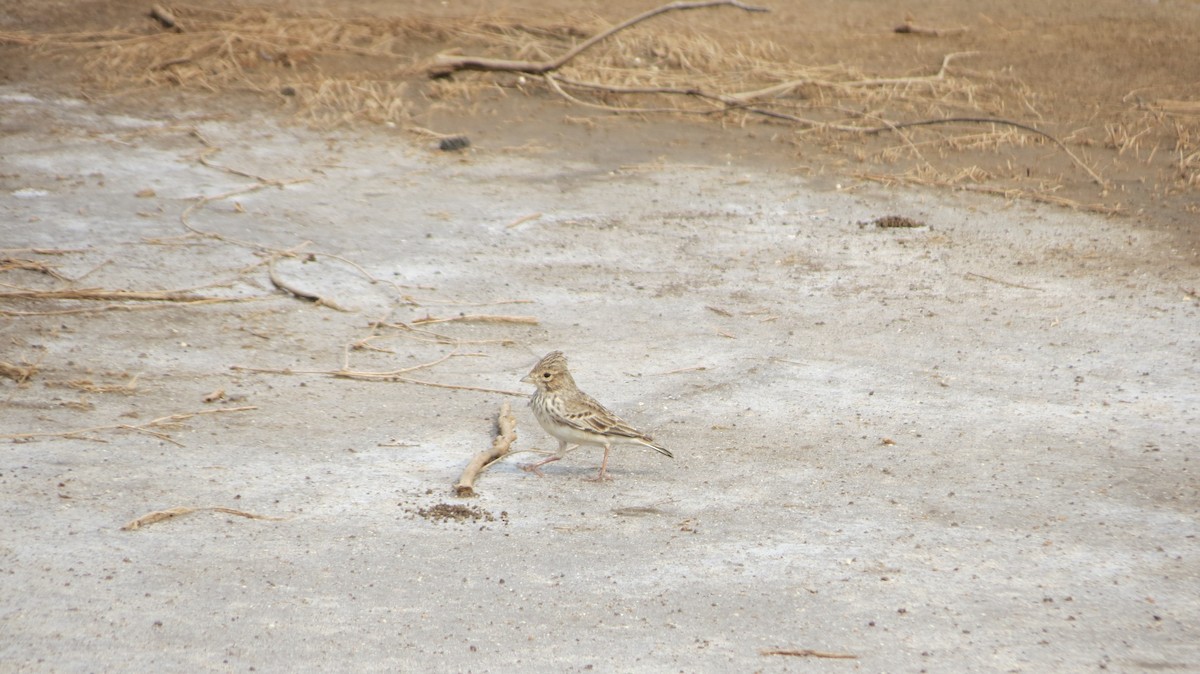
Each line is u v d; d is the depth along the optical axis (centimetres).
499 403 1970
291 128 3497
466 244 2708
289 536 1506
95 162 3136
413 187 3070
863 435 1864
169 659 1234
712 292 2481
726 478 1716
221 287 2395
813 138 3556
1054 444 1838
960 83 4041
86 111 3553
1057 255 2709
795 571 1458
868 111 3759
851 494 1670
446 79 3916
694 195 3083
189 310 2281
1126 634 1330
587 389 2009
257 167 3166
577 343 2217
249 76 3900
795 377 2083
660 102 3825
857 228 2875
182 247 2594
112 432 1783
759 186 3159
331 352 2142
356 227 2775
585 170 3250
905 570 1465
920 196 3092
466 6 4762
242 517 1548
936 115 3741
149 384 1964
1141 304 2434
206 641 1270
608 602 1378
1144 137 3553
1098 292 2497
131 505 1563
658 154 3400
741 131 3622
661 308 2394
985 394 2023
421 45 4222
